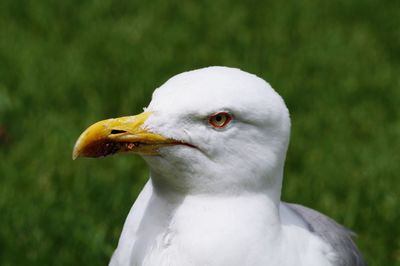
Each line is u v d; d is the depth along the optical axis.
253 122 6.39
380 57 15.08
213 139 6.36
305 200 10.80
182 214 6.50
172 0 16.70
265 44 15.23
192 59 14.34
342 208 10.77
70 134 11.97
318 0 16.94
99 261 9.78
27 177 11.10
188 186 6.50
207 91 6.30
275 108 6.47
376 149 12.23
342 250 7.62
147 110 6.41
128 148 6.36
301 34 15.69
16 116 12.60
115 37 15.17
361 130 12.79
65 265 9.77
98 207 10.57
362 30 15.99
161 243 6.54
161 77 13.63
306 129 12.54
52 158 11.53
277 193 6.72
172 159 6.38
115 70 13.90
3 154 11.73
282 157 6.66
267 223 6.54
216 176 6.45
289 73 14.14
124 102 12.94
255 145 6.46
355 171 11.64
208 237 6.39
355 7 16.75
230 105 6.30
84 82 13.53
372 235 10.48
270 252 6.48
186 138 6.33
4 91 12.96
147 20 15.85
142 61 14.18
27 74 13.62
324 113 13.02
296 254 6.66
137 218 6.77
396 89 13.86
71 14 16.00
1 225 10.16
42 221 10.27
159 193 6.65
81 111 12.78
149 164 6.51
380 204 10.90
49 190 10.88
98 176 11.08
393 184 11.40
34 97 13.07
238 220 6.45
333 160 11.84
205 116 6.30
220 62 14.35
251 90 6.39
